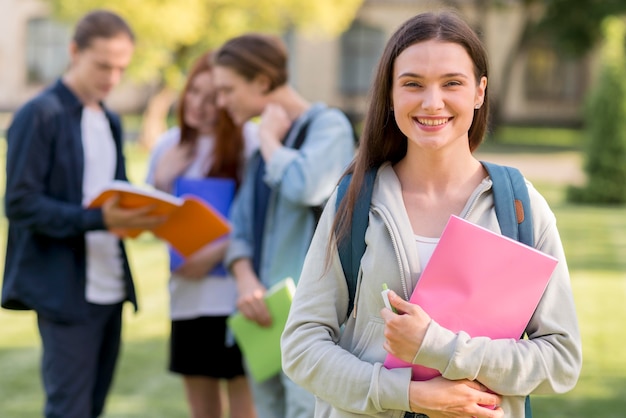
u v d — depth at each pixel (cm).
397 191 244
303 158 399
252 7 2558
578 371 234
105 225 431
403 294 237
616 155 1770
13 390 639
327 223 250
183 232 447
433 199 245
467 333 230
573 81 4003
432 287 232
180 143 511
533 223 240
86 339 448
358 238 243
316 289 247
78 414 444
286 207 412
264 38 430
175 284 489
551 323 234
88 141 457
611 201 1770
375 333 241
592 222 1508
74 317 441
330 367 238
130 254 1166
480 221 240
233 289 487
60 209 432
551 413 590
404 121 238
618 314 866
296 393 398
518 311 231
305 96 3959
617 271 1081
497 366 225
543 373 228
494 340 228
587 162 1797
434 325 226
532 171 2305
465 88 235
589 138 1800
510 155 2711
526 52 3981
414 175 248
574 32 3378
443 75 232
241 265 428
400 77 236
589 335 787
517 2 3831
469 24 245
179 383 661
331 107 424
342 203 246
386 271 238
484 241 229
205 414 503
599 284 1005
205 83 499
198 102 500
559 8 3362
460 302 230
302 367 243
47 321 444
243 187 439
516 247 228
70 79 456
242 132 497
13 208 433
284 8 2653
